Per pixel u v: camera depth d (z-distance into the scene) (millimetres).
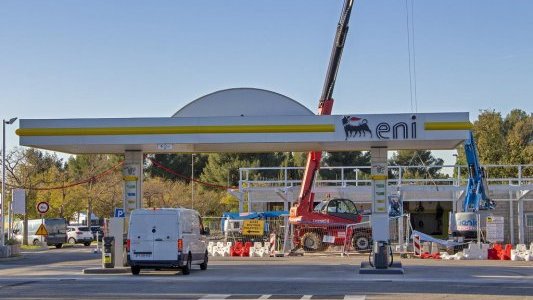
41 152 74625
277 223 44562
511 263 30953
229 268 28078
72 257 38031
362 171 82250
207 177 79250
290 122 25016
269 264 30438
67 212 65250
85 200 66312
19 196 40812
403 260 33500
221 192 76688
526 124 81250
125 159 27531
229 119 25234
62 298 17609
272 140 25016
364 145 26062
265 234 43000
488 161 73750
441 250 38656
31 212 60594
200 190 77500
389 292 18750
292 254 37375
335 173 81062
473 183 40094
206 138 25234
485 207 39562
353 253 37969
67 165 87812
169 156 85438
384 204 25625
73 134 25531
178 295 18156
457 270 26469
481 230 39656
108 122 25547
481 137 75812
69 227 58312
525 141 80188
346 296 17781
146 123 25453
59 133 25562
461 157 77562
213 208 74375
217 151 28828
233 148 27469
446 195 45719
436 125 24438
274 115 25688
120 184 68500
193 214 26453
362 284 21078
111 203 67250
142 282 21938
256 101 27109
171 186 75500
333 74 32500
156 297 17734
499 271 26000
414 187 43531
